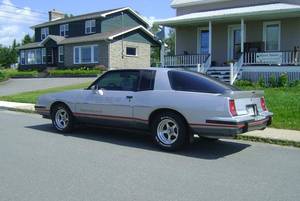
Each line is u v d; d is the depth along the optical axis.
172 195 5.41
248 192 5.59
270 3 23.25
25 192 5.48
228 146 8.94
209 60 22.91
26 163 7.05
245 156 7.93
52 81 32.84
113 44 38.75
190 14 24.61
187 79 8.39
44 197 5.28
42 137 9.66
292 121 11.27
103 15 40.97
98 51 39.25
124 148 8.48
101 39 38.25
